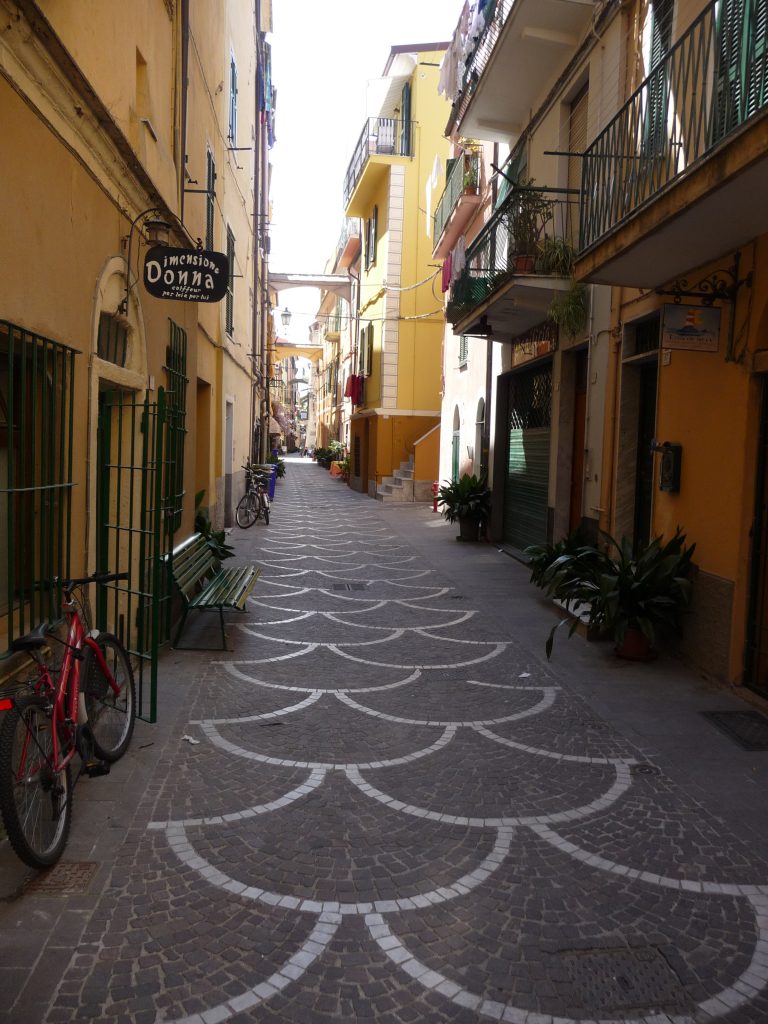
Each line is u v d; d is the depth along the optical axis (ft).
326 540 49.01
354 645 24.09
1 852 11.42
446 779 14.47
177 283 20.21
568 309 30.73
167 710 17.78
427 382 81.92
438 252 63.98
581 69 32.24
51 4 13.41
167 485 19.85
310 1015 8.47
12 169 12.04
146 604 21.66
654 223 17.93
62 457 14.49
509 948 9.64
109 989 8.77
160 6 22.66
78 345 15.62
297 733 16.63
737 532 19.33
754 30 16.07
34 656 11.41
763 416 18.85
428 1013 8.54
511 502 45.73
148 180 19.22
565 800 13.69
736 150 14.60
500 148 46.44
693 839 12.42
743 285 19.12
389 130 82.94
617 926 10.13
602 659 22.61
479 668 21.79
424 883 11.01
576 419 35.50
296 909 10.33
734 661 19.52
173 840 12.00
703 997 8.86
